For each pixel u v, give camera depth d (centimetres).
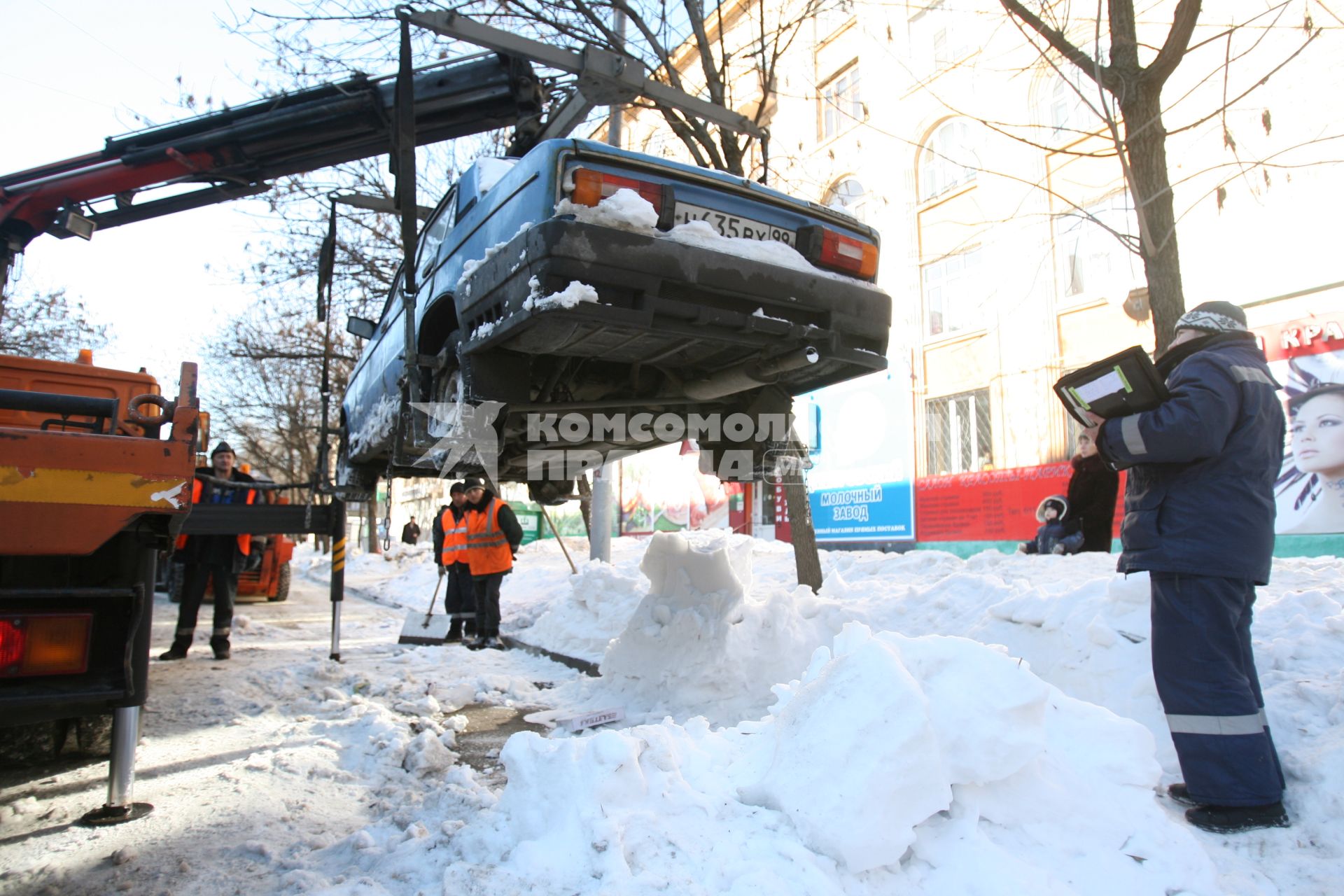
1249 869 227
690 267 301
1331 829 237
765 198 337
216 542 650
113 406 260
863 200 1700
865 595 554
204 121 649
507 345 320
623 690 469
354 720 422
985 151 1465
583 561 1187
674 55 796
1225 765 249
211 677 557
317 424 2573
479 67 589
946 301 1567
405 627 790
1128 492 281
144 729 426
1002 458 1415
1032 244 1377
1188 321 286
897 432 1577
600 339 315
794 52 1805
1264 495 261
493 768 355
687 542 484
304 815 295
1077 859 218
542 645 673
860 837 202
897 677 223
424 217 583
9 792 325
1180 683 258
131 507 243
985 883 200
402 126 379
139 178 660
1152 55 1054
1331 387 965
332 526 613
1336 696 296
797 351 341
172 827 284
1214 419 248
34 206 677
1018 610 400
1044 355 1362
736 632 436
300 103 624
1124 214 1270
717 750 269
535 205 300
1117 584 356
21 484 231
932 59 1582
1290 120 1005
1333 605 374
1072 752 251
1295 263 1000
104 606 240
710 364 385
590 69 448
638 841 211
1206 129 1075
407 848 246
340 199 603
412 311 374
